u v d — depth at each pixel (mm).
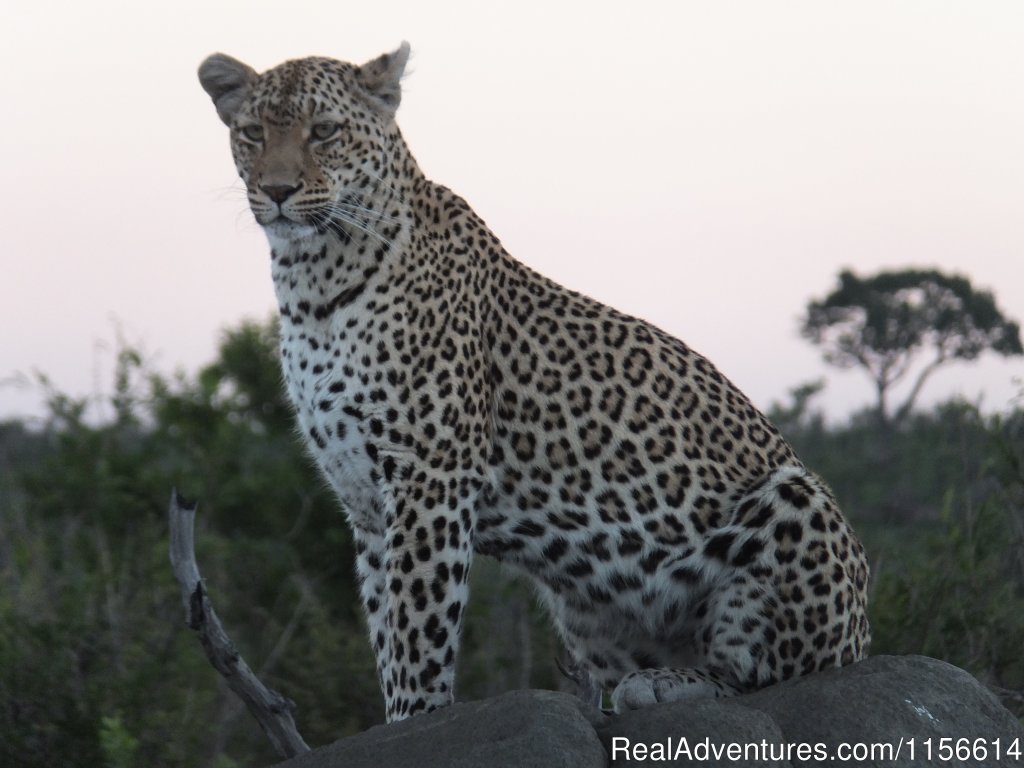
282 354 11203
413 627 10414
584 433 10758
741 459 10836
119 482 21594
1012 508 15797
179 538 10648
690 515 10617
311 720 16172
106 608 15945
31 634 15336
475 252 11062
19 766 14281
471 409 10688
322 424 10867
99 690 14742
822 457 35812
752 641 10188
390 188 10898
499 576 18828
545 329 10984
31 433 28766
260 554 20859
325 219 10672
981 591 15156
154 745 14492
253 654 18406
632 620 10836
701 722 8523
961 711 9031
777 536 10156
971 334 58312
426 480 10562
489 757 8242
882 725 8797
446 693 10430
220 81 11375
